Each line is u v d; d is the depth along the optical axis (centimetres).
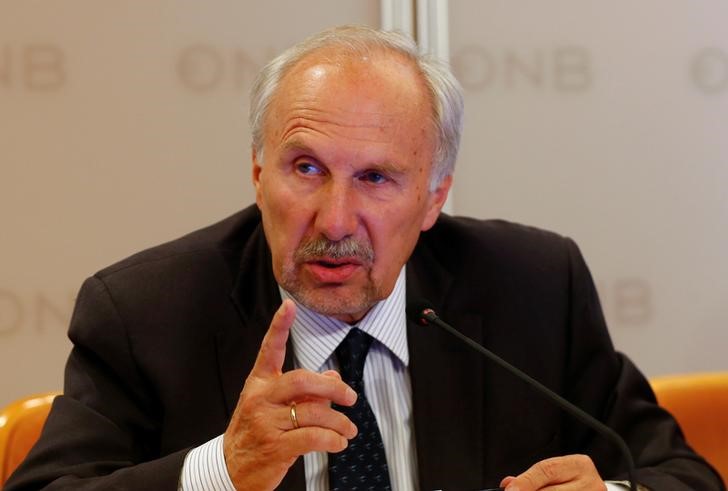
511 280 484
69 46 771
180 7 778
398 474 438
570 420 484
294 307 345
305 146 382
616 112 818
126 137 779
